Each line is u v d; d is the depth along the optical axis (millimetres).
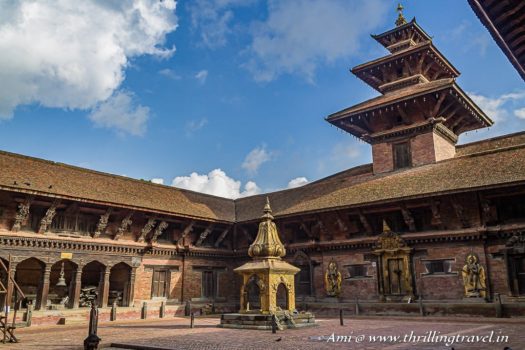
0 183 24531
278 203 38688
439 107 32625
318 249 33688
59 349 14438
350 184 34875
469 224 27078
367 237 31125
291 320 19594
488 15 10562
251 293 37875
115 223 31484
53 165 30797
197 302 35656
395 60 39125
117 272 33562
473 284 26234
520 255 25000
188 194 39875
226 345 13945
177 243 35188
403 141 34281
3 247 25625
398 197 28062
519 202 25797
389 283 29703
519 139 32469
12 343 16359
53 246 27797
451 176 28312
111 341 15938
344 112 37125
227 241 39250
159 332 19359
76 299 28547
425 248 28641
